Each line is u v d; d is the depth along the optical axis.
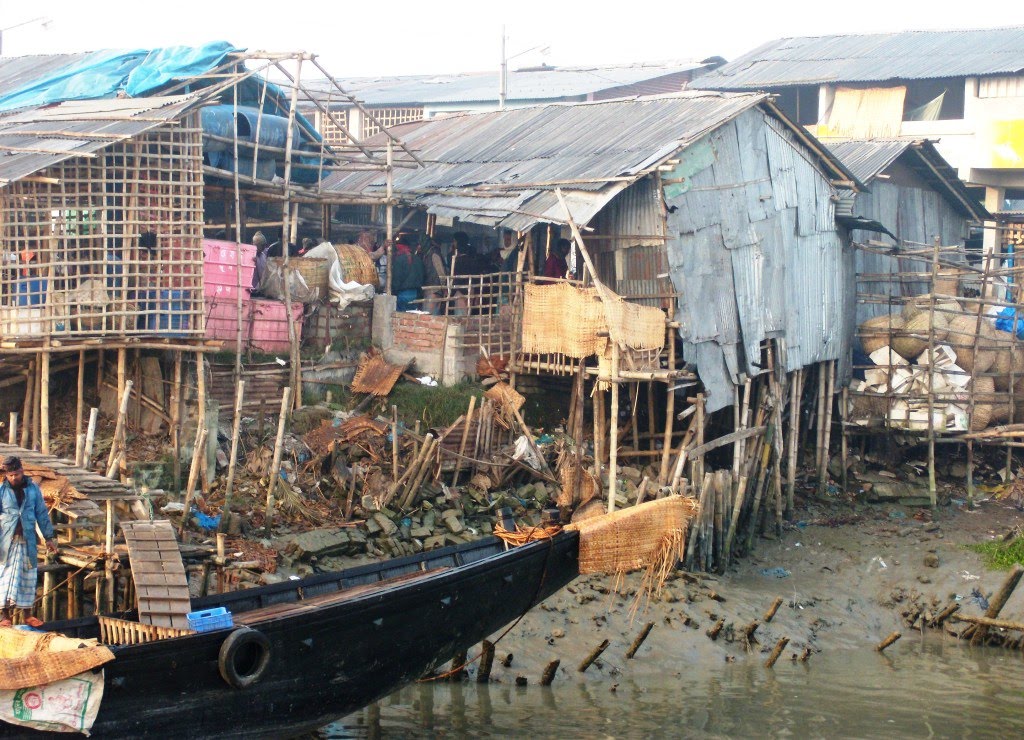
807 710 14.01
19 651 9.61
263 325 19.27
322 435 17.75
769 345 20.52
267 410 18.38
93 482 11.67
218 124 18.97
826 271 22.20
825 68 35.00
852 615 17.38
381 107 36.16
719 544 17.98
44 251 15.35
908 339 22.91
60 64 24.33
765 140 20.67
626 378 17.67
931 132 32.91
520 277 19.88
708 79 36.72
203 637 9.90
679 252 18.77
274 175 20.56
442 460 17.97
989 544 19.22
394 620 11.58
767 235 20.53
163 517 14.80
